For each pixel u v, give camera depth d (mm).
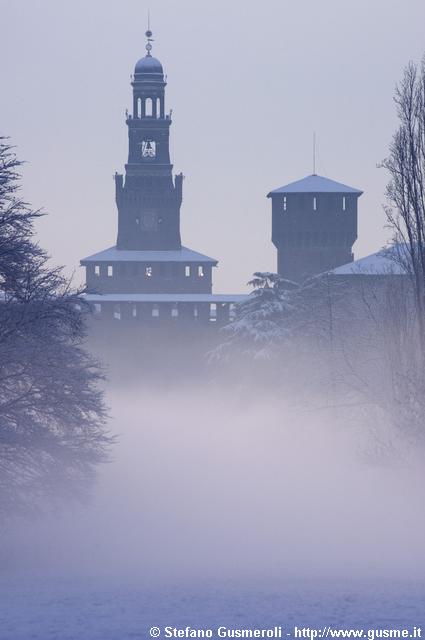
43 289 107938
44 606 63438
